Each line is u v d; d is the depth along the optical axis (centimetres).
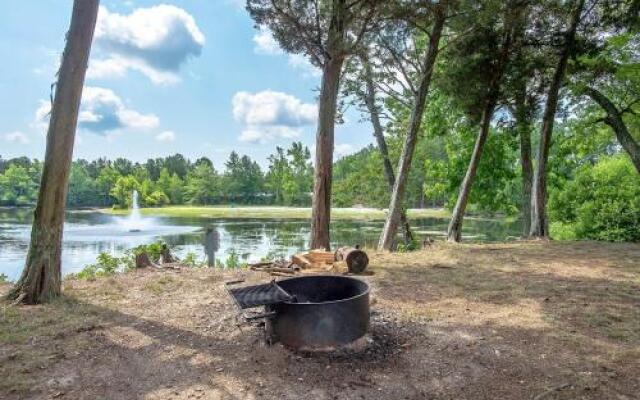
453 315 487
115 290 598
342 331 371
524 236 1476
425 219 3609
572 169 2212
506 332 428
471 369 344
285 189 6656
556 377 329
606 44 1207
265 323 403
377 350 379
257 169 7788
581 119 1577
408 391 310
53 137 540
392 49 1256
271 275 712
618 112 1382
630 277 697
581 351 378
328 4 970
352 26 1008
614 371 338
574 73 1281
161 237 2402
